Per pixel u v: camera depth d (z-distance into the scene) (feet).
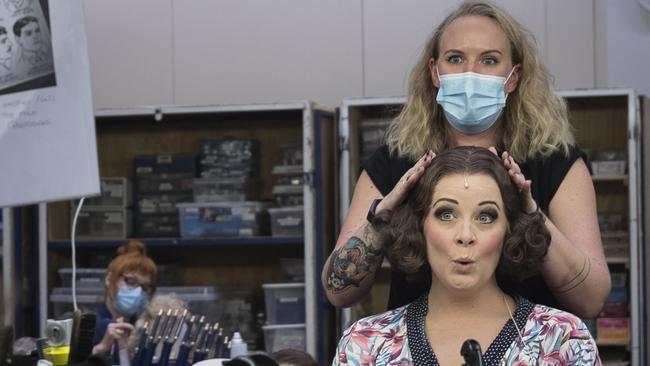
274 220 18.08
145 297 15.12
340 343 5.31
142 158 19.07
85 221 18.98
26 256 18.35
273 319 17.88
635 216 16.66
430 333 5.14
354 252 5.73
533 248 5.15
